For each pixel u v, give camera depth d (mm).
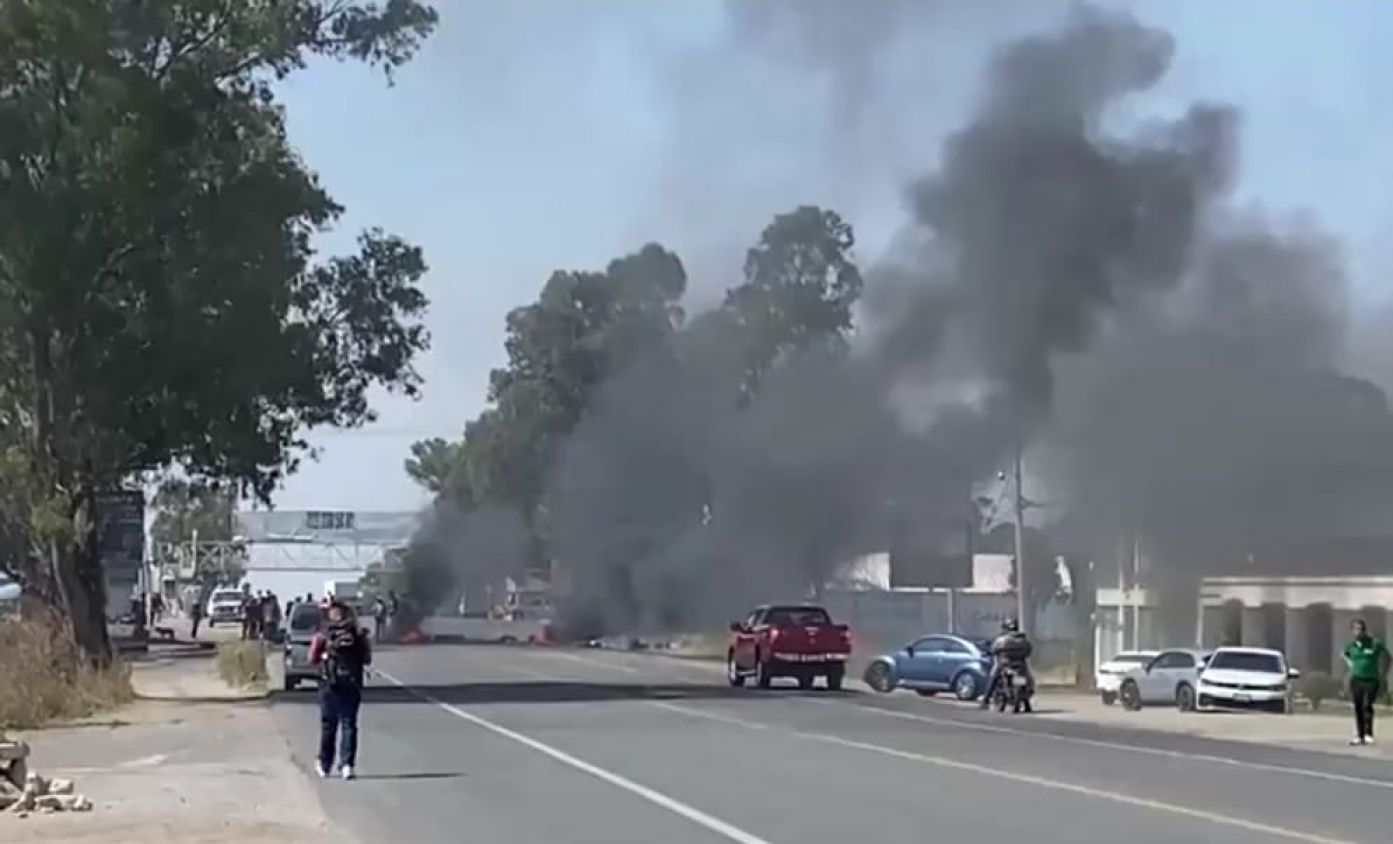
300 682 44594
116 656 43500
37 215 39969
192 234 42156
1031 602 63656
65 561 42250
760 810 18562
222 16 42531
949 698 44969
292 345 43719
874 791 20562
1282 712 41312
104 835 16672
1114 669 43562
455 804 19281
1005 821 17578
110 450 43188
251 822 17672
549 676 52000
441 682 48250
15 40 39094
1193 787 21391
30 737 30031
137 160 40094
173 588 133625
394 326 47812
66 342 41750
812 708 38188
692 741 28422
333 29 44750
